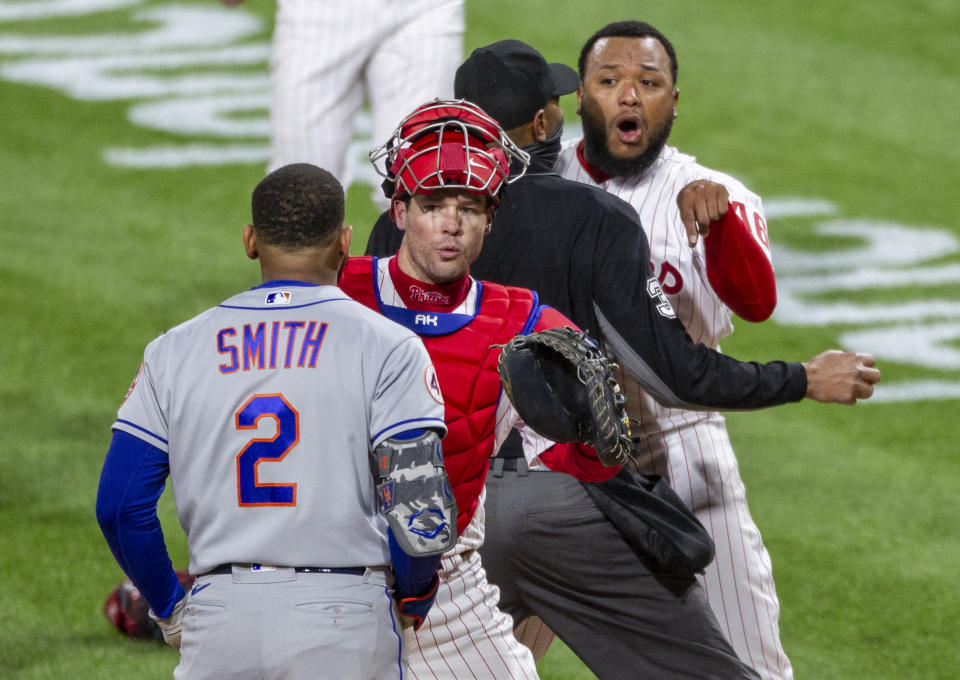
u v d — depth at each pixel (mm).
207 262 31344
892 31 50969
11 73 43000
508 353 10156
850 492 22984
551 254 11750
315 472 9258
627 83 13805
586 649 12070
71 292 29250
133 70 43750
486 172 10312
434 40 20594
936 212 37562
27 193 34875
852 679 16828
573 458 11281
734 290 12898
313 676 9086
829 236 35625
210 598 9328
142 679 15500
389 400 9352
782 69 46719
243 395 9344
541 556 11844
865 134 42438
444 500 9242
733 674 11961
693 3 51500
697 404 11555
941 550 20891
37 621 17047
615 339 11656
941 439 25531
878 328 30484
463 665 10797
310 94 20547
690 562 11594
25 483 21312
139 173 36438
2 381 25203
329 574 9273
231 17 48594
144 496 9539
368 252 12438
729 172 39219
